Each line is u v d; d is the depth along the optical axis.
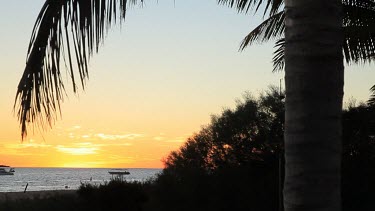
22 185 105.31
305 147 3.46
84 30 4.50
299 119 3.49
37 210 27.22
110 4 4.60
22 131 4.58
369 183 22.22
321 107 3.48
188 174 25.72
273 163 24.59
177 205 24.97
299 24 3.56
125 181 27.50
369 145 22.67
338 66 3.56
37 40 4.53
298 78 3.52
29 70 4.55
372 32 9.50
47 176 190.88
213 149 27.67
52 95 4.54
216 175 25.28
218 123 27.94
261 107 27.11
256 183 24.06
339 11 3.65
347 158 22.45
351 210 22.33
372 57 10.02
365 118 21.25
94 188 27.95
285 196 3.54
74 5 4.50
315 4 3.55
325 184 3.43
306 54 3.52
